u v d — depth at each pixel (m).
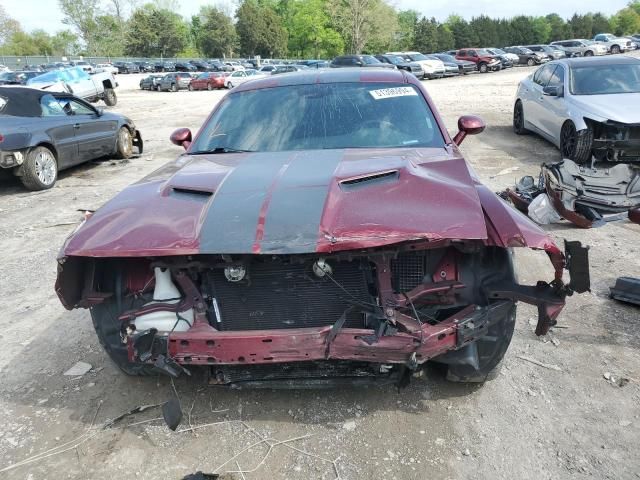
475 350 2.91
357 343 2.53
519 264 5.09
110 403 3.18
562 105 9.37
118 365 3.20
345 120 3.82
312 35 84.75
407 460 2.66
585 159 8.51
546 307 2.64
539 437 2.80
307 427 2.92
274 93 4.18
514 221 2.61
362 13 71.38
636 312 4.09
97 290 2.92
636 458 2.64
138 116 19.41
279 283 2.76
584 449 2.71
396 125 3.77
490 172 8.83
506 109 16.34
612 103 8.55
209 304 2.85
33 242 6.34
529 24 99.38
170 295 2.83
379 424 2.92
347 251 2.58
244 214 2.62
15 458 2.77
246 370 2.86
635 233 5.86
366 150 3.49
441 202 2.66
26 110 8.95
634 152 8.09
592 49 45.88
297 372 2.84
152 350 2.63
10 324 4.28
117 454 2.77
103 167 10.77
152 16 92.56
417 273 2.81
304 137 3.74
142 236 2.60
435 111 3.96
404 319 2.58
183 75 36.09
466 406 3.04
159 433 2.91
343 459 2.69
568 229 6.01
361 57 33.12
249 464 2.67
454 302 2.81
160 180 3.21
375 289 2.76
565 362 3.45
